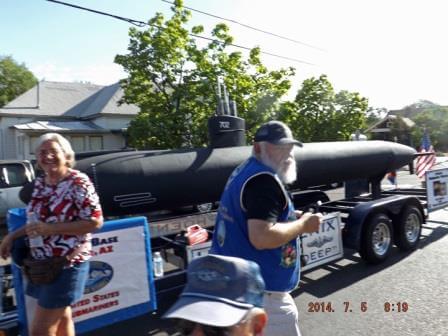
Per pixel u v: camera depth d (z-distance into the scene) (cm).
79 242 265
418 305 429
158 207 498
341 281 515
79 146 2539
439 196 775
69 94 2988
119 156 485
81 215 261
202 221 550
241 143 618
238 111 1463
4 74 4788
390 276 524
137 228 359
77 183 261
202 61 1415
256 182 207
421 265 562
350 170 696
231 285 117
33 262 255
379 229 582
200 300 114
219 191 538
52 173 259
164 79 1461
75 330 325
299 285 508
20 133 2480
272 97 1516
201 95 1424
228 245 216
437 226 802
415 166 1398
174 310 114
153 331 399
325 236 537
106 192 450
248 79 1501
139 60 1433
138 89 1505
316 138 2481
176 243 449
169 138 1429
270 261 214
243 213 210
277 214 206
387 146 788
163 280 400
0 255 283
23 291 304
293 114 1658
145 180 474
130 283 353
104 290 338
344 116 2473
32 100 2811
